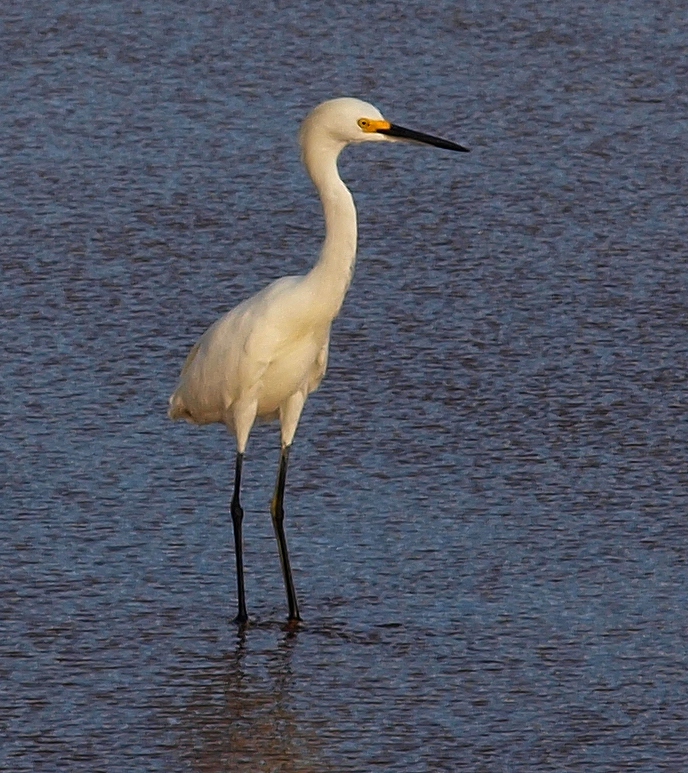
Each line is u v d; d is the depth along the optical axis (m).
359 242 20.25
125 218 20.84
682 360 17.05
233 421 12.52
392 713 10.88
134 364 16.88
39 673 11.35
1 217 20.75
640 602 12.40
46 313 18.06
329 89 25.31
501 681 11.30
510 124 24.20
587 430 15.47
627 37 27.58
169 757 10.30
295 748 10.43
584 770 10.18
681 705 10.97
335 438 15.30
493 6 28.91
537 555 13.14
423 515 13.83
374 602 12.48
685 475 14.55
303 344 12.30
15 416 15.61
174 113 24.42
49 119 24.12
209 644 11.86
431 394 16.25
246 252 19.94
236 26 27.89
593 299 18.66
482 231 20.64
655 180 22.28
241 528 12.53
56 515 13.76
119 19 28.11
